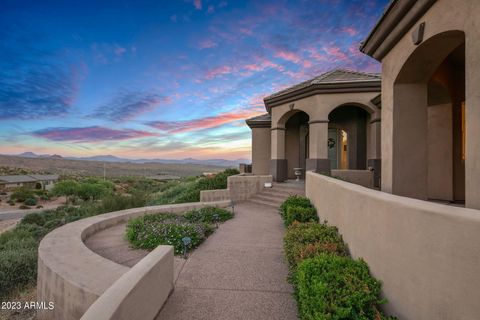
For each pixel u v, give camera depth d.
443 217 1.99
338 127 15.22
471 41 3.34
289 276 4.02
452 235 1.91
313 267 3.20
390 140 5.51
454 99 6.95
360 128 14.43
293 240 4.76
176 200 14.46
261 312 3.29
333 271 3.05
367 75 12.46
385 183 5.76
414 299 2.25
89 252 4.57
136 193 15.57
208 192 12.48
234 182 12.95
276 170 14.64
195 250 5.67
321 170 12.19
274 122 15.00
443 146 7.20
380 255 2.87
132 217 8.66
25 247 10.27
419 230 2.22
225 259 5.12
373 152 12.11
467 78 3.39
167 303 3.49
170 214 8.45
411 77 5.26
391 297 2.60
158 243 5.75
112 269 3.83
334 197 5.19
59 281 3.64
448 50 4.55
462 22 3.51
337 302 2.57
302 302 2.84
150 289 3.00
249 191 13.13
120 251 5.66
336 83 11.92
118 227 7.82
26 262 7.33
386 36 5.41
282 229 7.53
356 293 2.64
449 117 7.07
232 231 7.32
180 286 3.97
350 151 14.75
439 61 4.85
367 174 12.18
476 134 3.23
